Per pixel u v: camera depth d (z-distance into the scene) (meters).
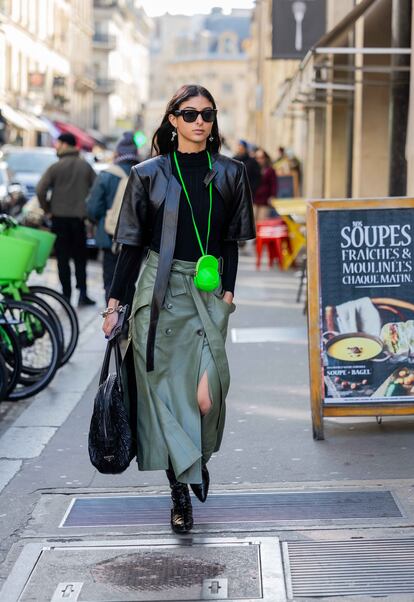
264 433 6.53
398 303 6.25
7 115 45.25
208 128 4.52
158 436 4.49
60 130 51.34
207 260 4.49
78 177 12.55
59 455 6.18
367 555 4.51
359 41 14.73
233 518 4.98
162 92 183.88
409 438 6.32
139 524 4.93
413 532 4.75
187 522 4.77
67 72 69.44
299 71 11.41
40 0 58.69
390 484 5.41
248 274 16.72
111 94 95.44
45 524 4.97
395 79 10.09
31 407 7.44
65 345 9.22
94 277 17.28
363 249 6.24
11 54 50.31
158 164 4.55
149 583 4.26
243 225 4.63
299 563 4.45
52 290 8.85
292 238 17.39
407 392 6.28
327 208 6.23
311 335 6.26
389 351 6.26
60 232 12.63
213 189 4.55
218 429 4.66
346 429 6.57
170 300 4.54
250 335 10.44
